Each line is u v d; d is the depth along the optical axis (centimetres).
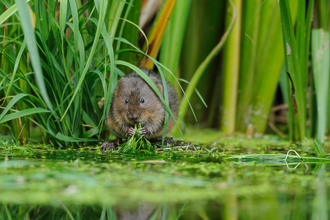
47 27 521
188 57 902
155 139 624
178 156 492
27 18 333
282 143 662
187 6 682
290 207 277
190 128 884
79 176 311
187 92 708
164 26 626
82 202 282
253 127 766
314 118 721
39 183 327
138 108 550
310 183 345
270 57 746
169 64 689
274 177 368
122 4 571
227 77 776
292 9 673
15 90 518
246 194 308
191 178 351
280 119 941
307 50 645
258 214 262
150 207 274
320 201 291
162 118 583
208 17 883
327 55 675
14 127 566
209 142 665
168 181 338
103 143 545
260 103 764
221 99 805
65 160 436
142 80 574
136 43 644
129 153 510
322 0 704
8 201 281
